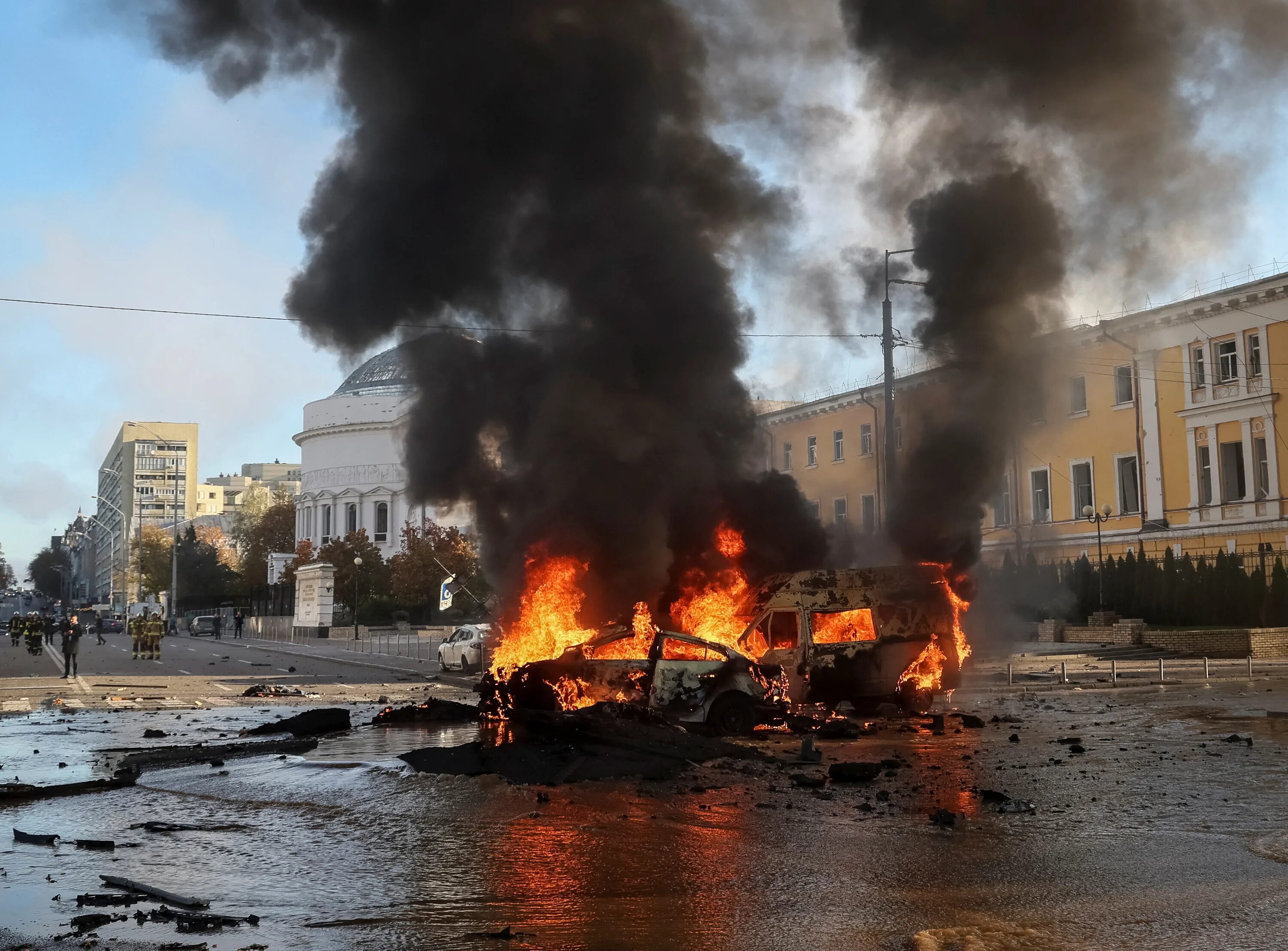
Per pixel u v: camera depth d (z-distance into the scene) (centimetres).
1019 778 1091
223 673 3275
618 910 624
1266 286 3881
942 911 619
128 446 18562
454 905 636
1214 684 2503
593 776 1092
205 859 760
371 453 10494
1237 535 3991
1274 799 970
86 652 4938
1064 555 4609
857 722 1639
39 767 1228
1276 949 546
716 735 1435
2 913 623
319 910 626
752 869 720
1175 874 700
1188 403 4184
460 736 1521
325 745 1417
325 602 6850
